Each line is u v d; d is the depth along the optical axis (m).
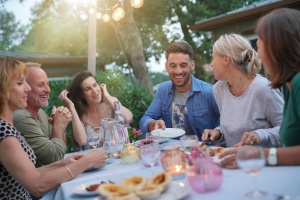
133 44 9.48
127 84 6.45
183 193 1.12
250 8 7.11
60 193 1.47
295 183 1.11
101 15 5.22
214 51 2.17
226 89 2.24
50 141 2.16
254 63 2.05
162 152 1.96
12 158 1.44
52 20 18.09
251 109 2.06
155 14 13.29
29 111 2.36
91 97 2.92
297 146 1.28
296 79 1.27
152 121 2.68
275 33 1.32
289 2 6.51
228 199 1.04
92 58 5.41
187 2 14.51
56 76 12.58
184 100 2.85
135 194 1.12
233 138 2.17
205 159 1.24
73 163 1.61
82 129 2.79
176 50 2.69
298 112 1.27
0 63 1.65
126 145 1.93
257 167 1.04
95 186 1.33
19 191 1.63
